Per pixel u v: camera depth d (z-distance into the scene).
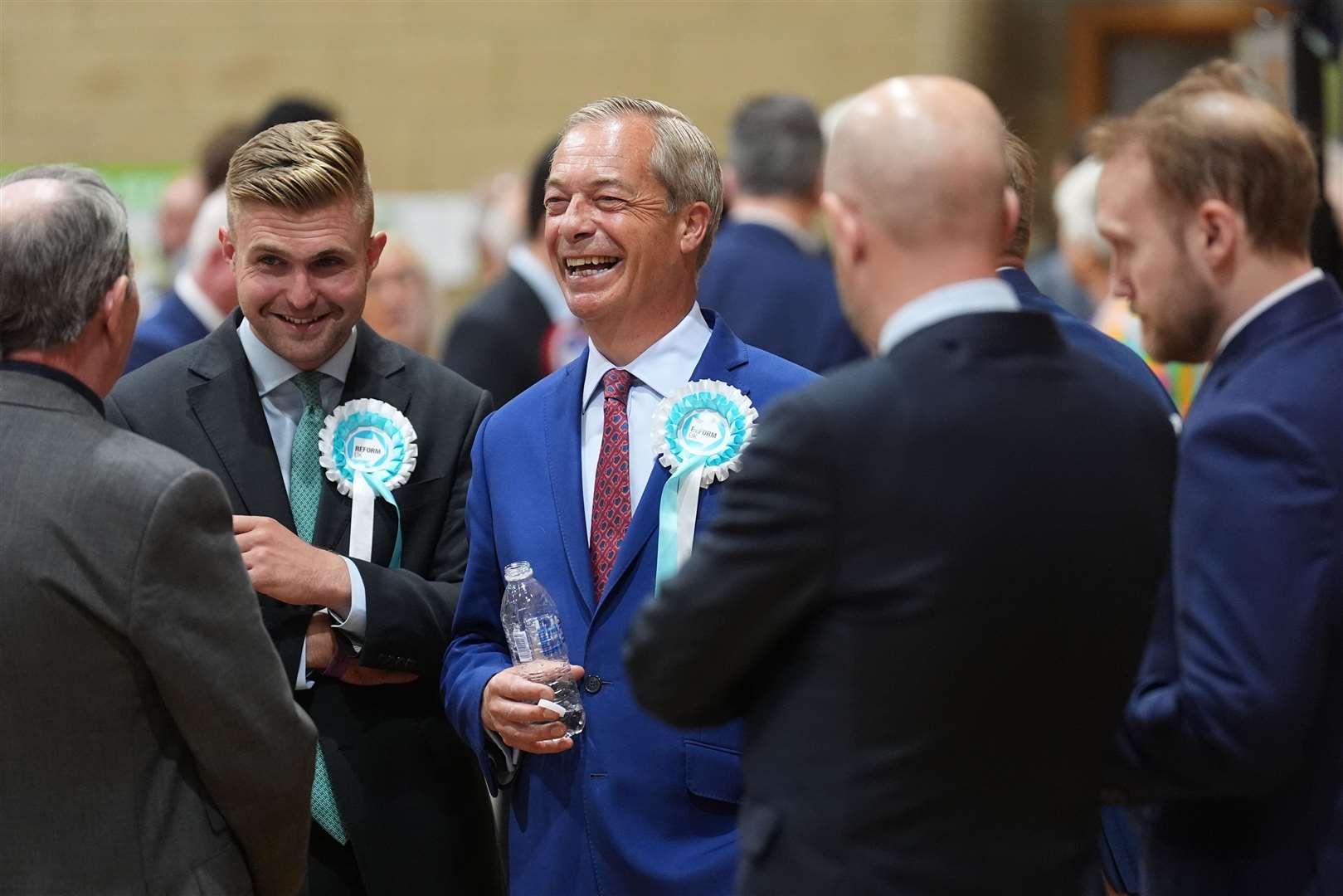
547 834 4.50
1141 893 4.35
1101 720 3.40
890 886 3.22
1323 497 3.57
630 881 4.34
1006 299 3.38
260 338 4.74
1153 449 3.42
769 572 3.25
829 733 3.27
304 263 4.60
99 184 3.86
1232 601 3.56
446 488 4.93
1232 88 4.09
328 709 4.71
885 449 3.23
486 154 12.79
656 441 4.47
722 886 4.25
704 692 3.41
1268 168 3.72
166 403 4.73
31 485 3.64
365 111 12.88
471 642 4.70
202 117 12.96
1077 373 3.39
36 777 3.68
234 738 3.77
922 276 3.35
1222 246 3.76
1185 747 3.62
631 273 4.48
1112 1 13.73
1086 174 8.47
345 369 4.89
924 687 3.20
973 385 3.28
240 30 12.88
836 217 3.41
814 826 3.27
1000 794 3.26
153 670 3.66
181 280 7.15
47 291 3.71
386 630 4.57
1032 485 3.23
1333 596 3.57
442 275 12.85
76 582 3.61
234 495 4.68
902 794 3.22
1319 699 3.65
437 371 5.07
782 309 8.25
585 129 4.54
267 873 4.00
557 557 4.56
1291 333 3.72
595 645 4.47
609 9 12.52
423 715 4.84
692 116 12.49
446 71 12.77
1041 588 3.23
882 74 12.23
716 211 4.65
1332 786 3.67
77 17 12.98
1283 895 3.73
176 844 3.79
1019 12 13.90
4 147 13.14
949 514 3.20
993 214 3.36
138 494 3.62
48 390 3.74
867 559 3.22
